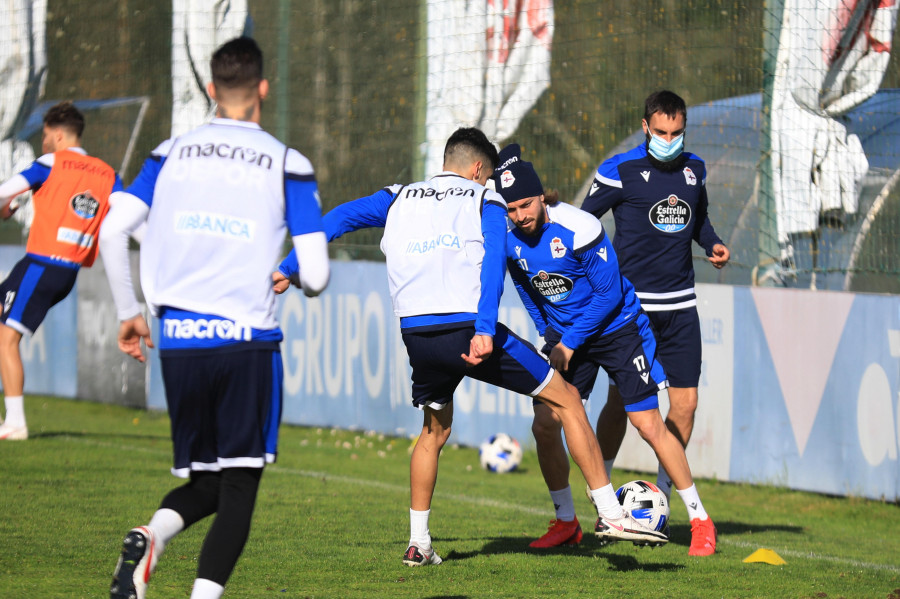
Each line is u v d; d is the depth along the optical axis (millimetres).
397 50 39438
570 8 36500
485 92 34844
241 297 10664
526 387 15227
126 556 10258
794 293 27156
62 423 36188
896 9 28359
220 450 10844
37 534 17500
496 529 20281
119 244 10930
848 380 26109
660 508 18047
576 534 18406
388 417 35312
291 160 10953
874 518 24219
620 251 19297
